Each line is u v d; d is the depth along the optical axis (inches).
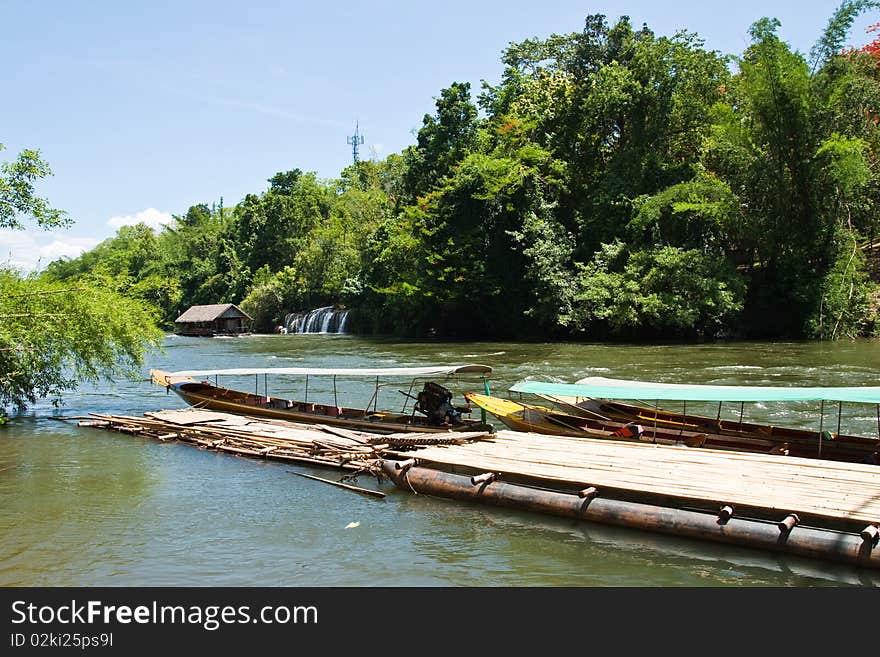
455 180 1865.2
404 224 2122.3
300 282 2994.6
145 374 1212.5
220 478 490.3
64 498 444.5
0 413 711.1
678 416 583.2
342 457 501.4
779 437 513.0
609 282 1583.4
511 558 337.7
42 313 666.8
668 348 1364.4
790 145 1444.4
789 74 1395.2
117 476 498.3
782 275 1493.6
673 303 1464.1
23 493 455.8
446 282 1924.2
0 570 331.3
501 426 684.7
